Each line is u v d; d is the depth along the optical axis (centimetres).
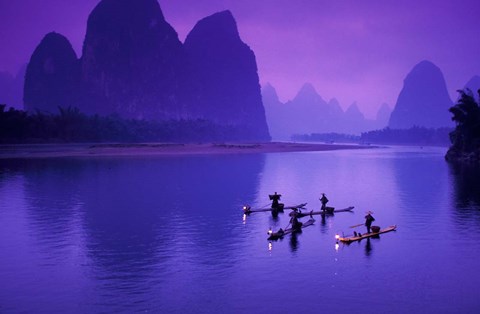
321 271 1956
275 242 2506
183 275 1894
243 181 5638
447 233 2730
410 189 4991
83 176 6050
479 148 9581
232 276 1883
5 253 2238
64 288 1736
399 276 1891
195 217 3234
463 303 1592
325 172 7100
